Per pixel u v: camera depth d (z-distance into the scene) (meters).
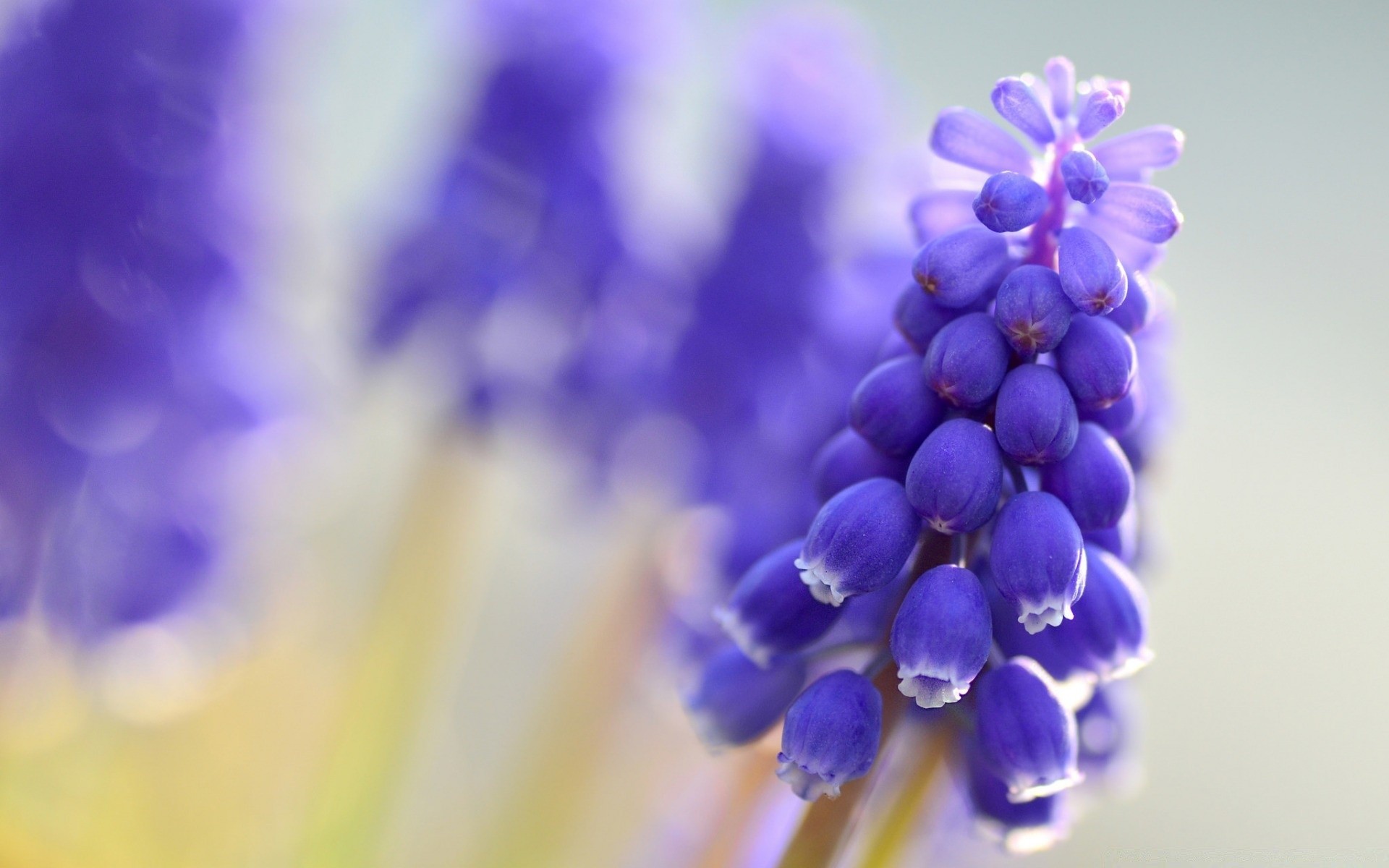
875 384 0.20
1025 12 0.52
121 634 0.27
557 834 0.28
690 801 0.26
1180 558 0.47
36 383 0.26
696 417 0.28
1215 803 0.42
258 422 0.28
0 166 0.26
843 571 0.20
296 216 0.29
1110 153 0.21
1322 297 0.52
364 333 0.28
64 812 0.28
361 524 0.34
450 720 0.33
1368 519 0.48
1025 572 0.20
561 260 0.27
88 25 0.26
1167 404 0.22
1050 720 0.20
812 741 0.20
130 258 0.26
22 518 0.26
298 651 0.31
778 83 0.27
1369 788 0.43
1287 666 0.45
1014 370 0.20
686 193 0.34
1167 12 0.53
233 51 0.26
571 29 0.27
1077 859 0.36
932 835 0.24
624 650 0.28
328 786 0.27
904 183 0.25
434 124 0.30
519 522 0.36
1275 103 0.53
